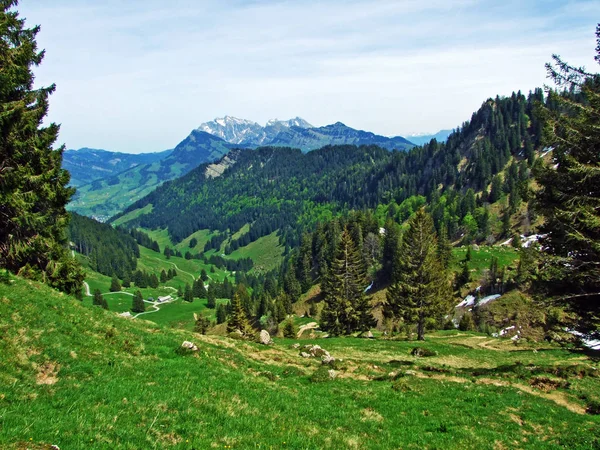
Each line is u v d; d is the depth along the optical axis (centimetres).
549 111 2116
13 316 1777
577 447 1464
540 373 2688
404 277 5428
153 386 1609
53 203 3588
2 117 2634
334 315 6575
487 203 19712
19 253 3397
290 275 13638
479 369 2984
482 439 1491
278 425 1412
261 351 3052
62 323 1942
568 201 1991
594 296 2175
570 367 2805
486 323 9325
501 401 1969
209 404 1471
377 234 14512
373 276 12744
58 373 1534
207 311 17175
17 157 2978
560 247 2200
